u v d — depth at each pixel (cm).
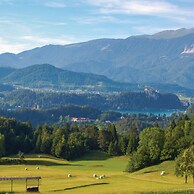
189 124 14238
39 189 8344
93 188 8338
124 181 9631
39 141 19188
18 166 12938
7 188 8525
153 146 13275
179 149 13288
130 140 18300
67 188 8462
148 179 10256
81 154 18800
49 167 13350
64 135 19762
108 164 16038
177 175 10081
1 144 16175
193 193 7069
